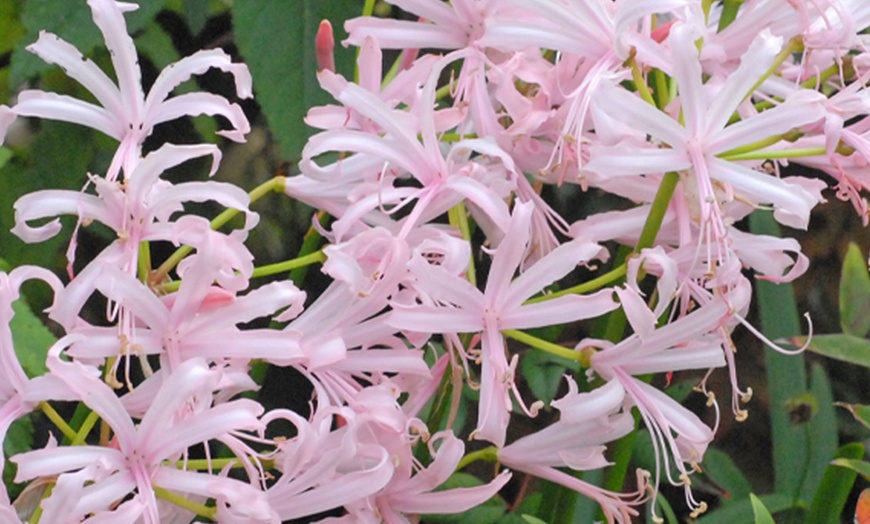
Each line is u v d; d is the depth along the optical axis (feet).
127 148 2.33
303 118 2.62
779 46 2.26
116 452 2.16
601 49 2.40
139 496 2.15
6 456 2.57
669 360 2.39
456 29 2.51
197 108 2.36
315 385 2.33
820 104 2.27
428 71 2.48
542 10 2.39
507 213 2.34
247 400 2.19
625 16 2.32
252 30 2.63
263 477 2.24
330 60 2.48
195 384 2.15
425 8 2.50
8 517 2.11
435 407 2.58
